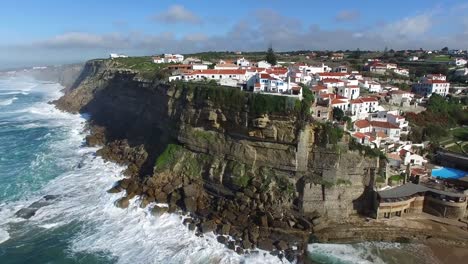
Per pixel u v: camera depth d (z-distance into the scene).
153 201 62.03
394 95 106.69
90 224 55.38
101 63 168.50
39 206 59.94
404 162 68.75
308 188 58.69
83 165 78.50
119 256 48.19
